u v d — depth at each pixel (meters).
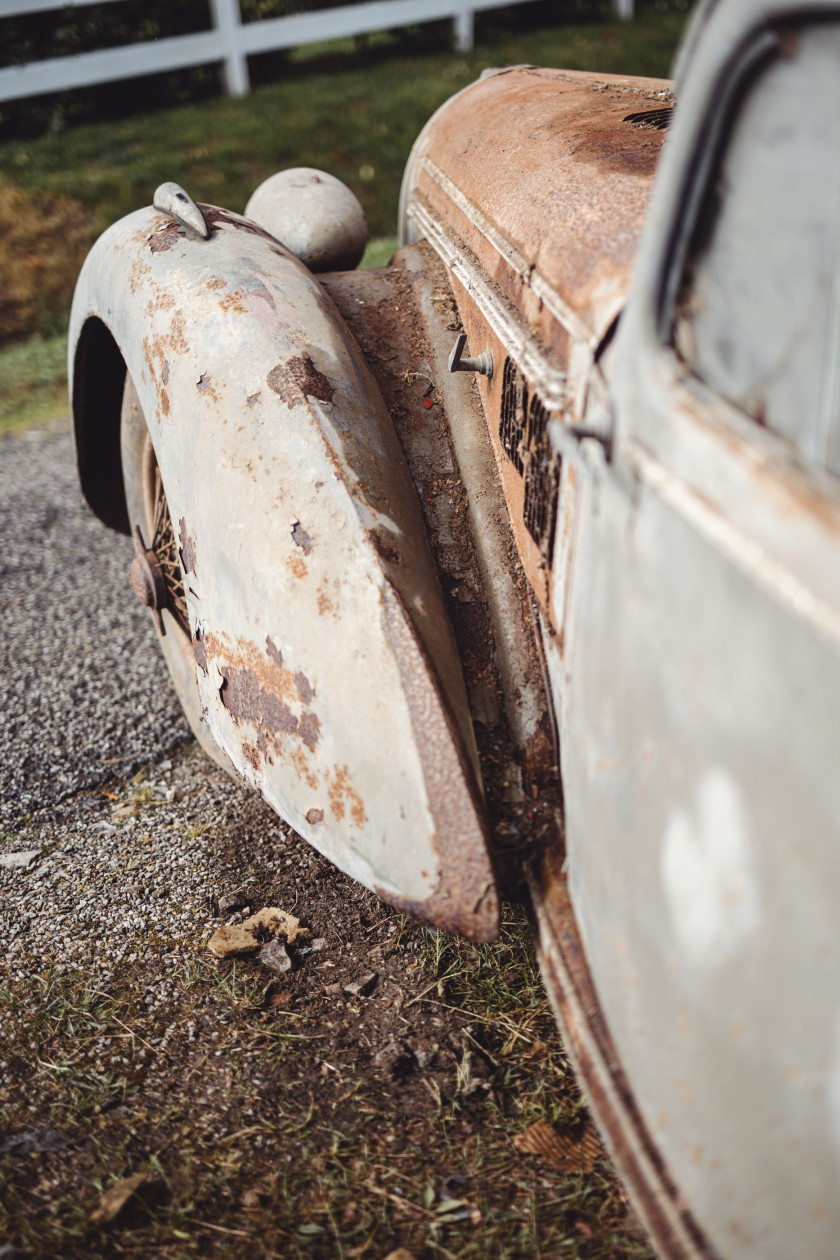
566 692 1.61
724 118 1.20
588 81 2.74
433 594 1.84
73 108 10.23
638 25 12.52
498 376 2.01
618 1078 1.40
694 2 13.57
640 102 2.36
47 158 9.02
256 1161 1.75
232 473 1.93
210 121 9.73
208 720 2.07
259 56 11.09
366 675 1.70
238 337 2.05
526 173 2.11
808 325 1.10
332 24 10.67
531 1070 1.92
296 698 1.79
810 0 1.06
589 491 1.46
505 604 1.91
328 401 1.96
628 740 1.30
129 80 10.48
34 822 2.73
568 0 12.52
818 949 0.99
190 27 10.51
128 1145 1.79
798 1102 1.05
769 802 1.04
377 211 8.07
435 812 1.61
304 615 1.79
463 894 1.60
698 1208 1.23
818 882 0.99
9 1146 1.78
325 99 10.10
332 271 2.91
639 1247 1.59
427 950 2.19
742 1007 1.10
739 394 1.17
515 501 1.94
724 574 1.10
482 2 11.35
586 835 1.47
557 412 1.50
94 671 3.48
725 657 1.10
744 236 1.19
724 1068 1.14
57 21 9.73
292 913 2.33
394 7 10.90
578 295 1.56
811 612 0.95
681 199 1.25
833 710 0.95
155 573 2.68
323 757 1.75
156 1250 1.61
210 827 2.66
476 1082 1.88
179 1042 2.00
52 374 6.90
